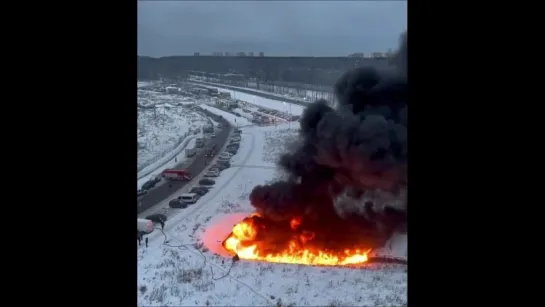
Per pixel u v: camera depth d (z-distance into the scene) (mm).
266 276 90812
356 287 85625
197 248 103875
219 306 76812
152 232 113312
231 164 169750
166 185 152125
